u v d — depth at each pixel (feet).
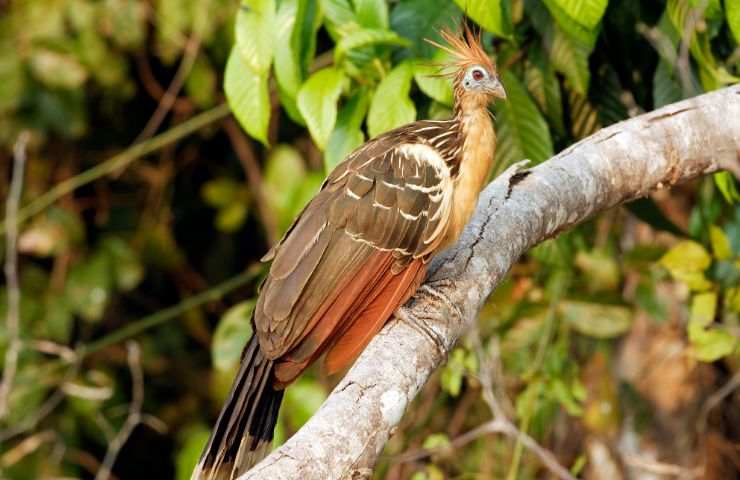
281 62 27.89
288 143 49.32
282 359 24.34
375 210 24.79
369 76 28.91
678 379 37.60
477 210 26.13
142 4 45.44
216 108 46.65
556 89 30.27
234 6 45.42
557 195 26.37
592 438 38.29
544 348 34.65
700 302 32.27
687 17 26.91
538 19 29.25
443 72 27.81
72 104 46.78
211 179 53.47
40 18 45.06
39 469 45.98
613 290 35.04
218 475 23.36
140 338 50.62
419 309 24.18
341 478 19.74
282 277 24.39
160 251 51.19
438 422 38.68
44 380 46.09
